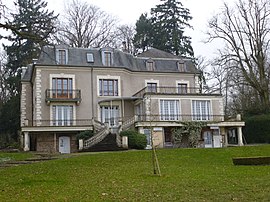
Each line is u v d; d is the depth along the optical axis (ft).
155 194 32.35
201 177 43.14
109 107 120.98
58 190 35.96
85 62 120.67
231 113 165.99
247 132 129.39
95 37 155.43
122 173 49.14
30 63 139.85
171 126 112.78
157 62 131.44
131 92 124.98
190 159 66.74
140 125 108.47
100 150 94.22
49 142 111.45
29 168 55.72
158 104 114.21
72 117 116.06
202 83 182.60
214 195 31.09
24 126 106.01
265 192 31.53
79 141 96.63
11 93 158.30
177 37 176.45
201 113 118.62
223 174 45.78
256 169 50.57
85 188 36.81
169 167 55.72
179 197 30.66
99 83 120.37
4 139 146.82
